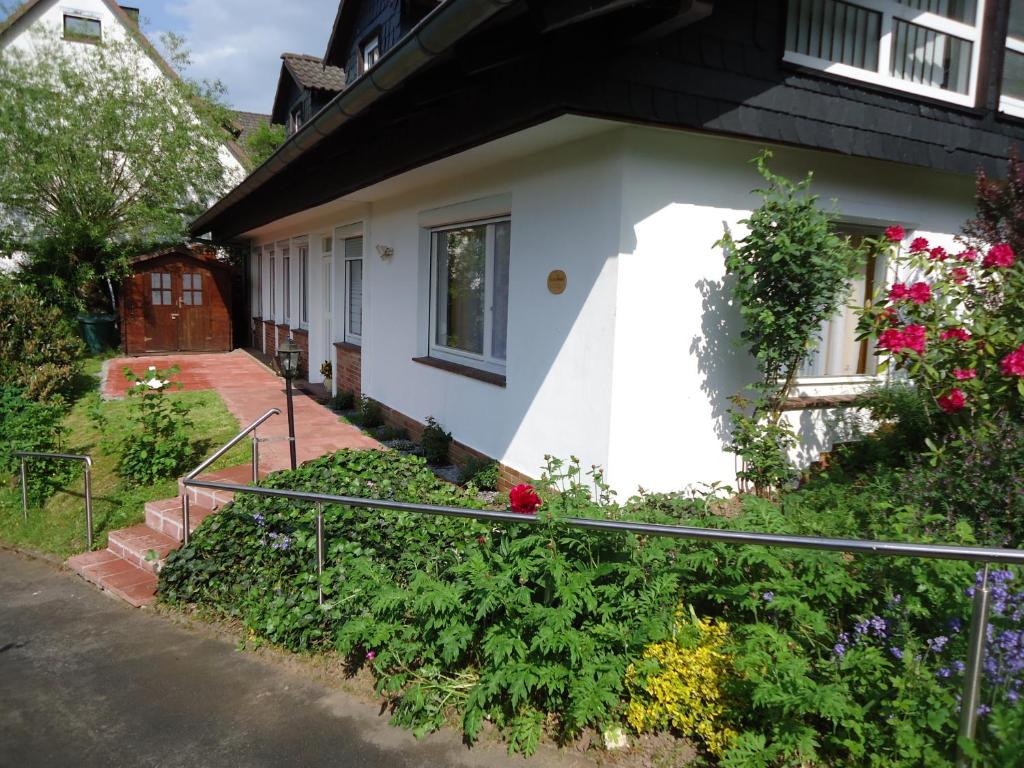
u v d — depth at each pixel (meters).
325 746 3.08
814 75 5.21
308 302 12.49
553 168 5.34
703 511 4.02
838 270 4.93
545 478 4.22
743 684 2.69
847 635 2.84
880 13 5.75
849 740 2.46
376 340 9.16
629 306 4.82
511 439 6.08
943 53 6.25
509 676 2.87
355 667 3.71
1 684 3.75
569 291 5.23
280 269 15.02
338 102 5.00
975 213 6.90
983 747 2.22
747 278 5.02
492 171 6.16
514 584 3.20
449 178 6.91
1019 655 2.28
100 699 3.57
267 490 4.30
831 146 5.33
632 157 4.70
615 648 3.04
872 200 6.16
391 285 8.60
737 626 2.98
